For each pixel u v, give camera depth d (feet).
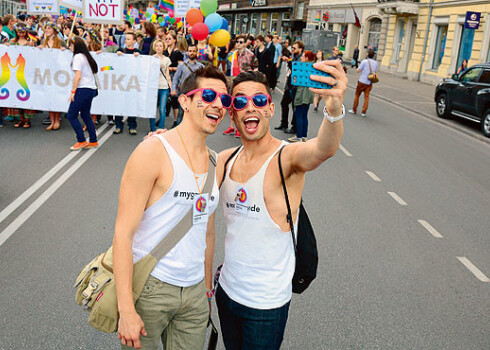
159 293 6.68
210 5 30.50
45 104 31.07
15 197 18.95
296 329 11.17
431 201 22.04
